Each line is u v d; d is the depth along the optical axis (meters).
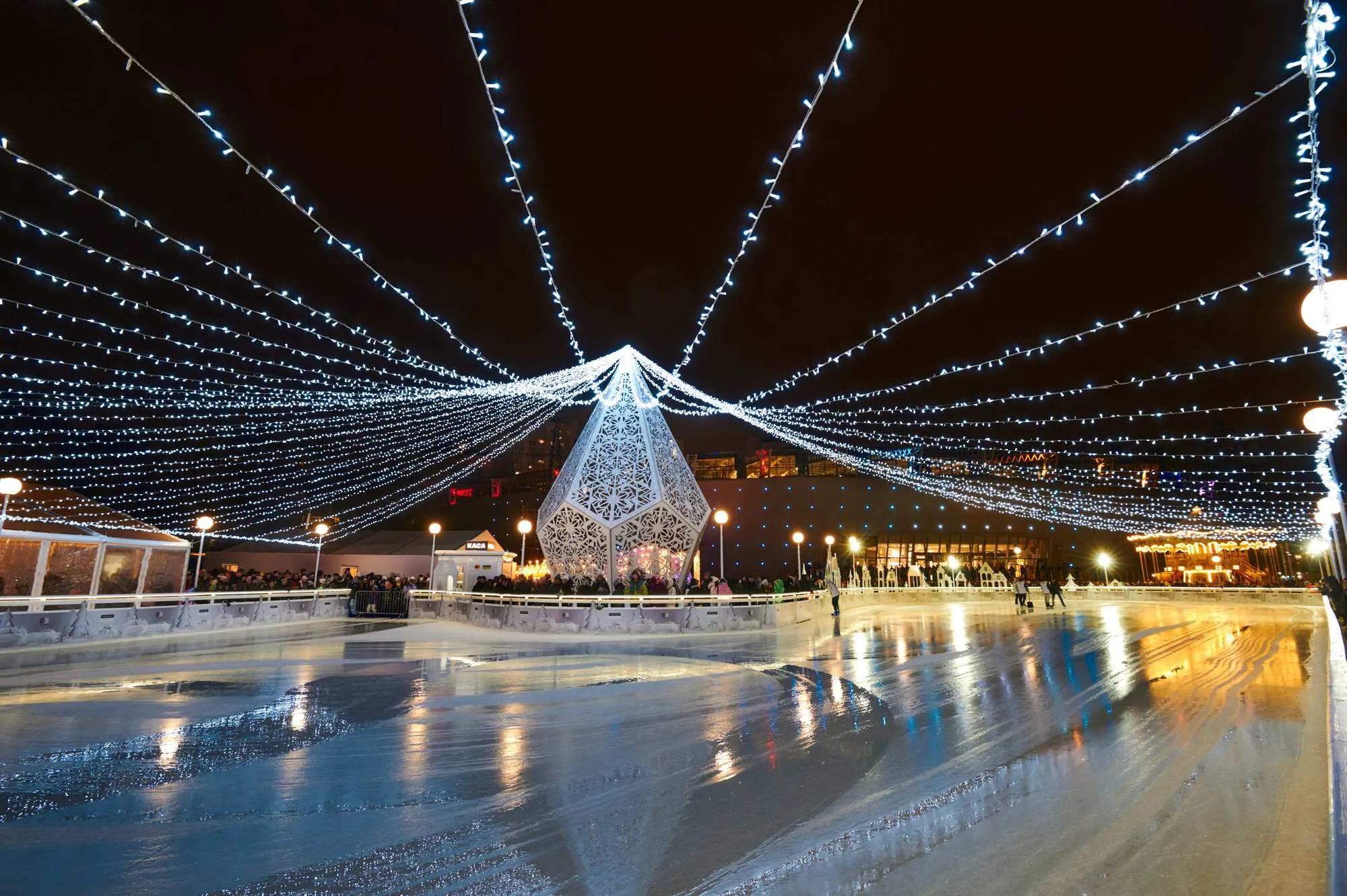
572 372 19.50
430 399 22.20
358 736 6.57
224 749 6.11
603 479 19.30
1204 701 7.79
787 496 44.72
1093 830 4.06
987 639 15.43
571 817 4.47
